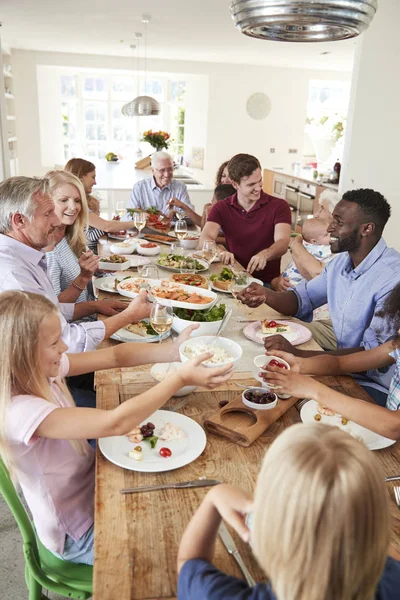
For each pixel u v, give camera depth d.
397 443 1.33
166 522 1.03
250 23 1.57
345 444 0.62
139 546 0.97
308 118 10.00
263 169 9.55
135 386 1.53
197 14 5.23
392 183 4.52
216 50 7.61
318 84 9.76
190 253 3.13
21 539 2.05
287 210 3.34
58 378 1.37
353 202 1.96
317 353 1.77
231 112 9.41
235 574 0.92
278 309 2.23
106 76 9.29
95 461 1.28
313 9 1.45
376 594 0.71
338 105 9.99
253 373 1.52
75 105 9.30
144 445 1.25
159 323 1.57
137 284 2.29
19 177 1.80
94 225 3.43
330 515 0.58
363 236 1.99
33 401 1.10
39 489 1.22
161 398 1.14
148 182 4.37
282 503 0.60
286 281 2.91
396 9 4.11
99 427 1.08
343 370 1.65
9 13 5.41
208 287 2.32
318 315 2.80
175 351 1.54
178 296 1.98
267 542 0.62
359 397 1.53
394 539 1.01
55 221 1.84
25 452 1.15
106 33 6.52
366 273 2.02
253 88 9.31
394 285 1.93
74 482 1.27
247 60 8.60
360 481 0.59
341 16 1.47
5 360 1.08
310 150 10.02
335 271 2.17
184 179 7.16
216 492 0.84
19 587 1.83
